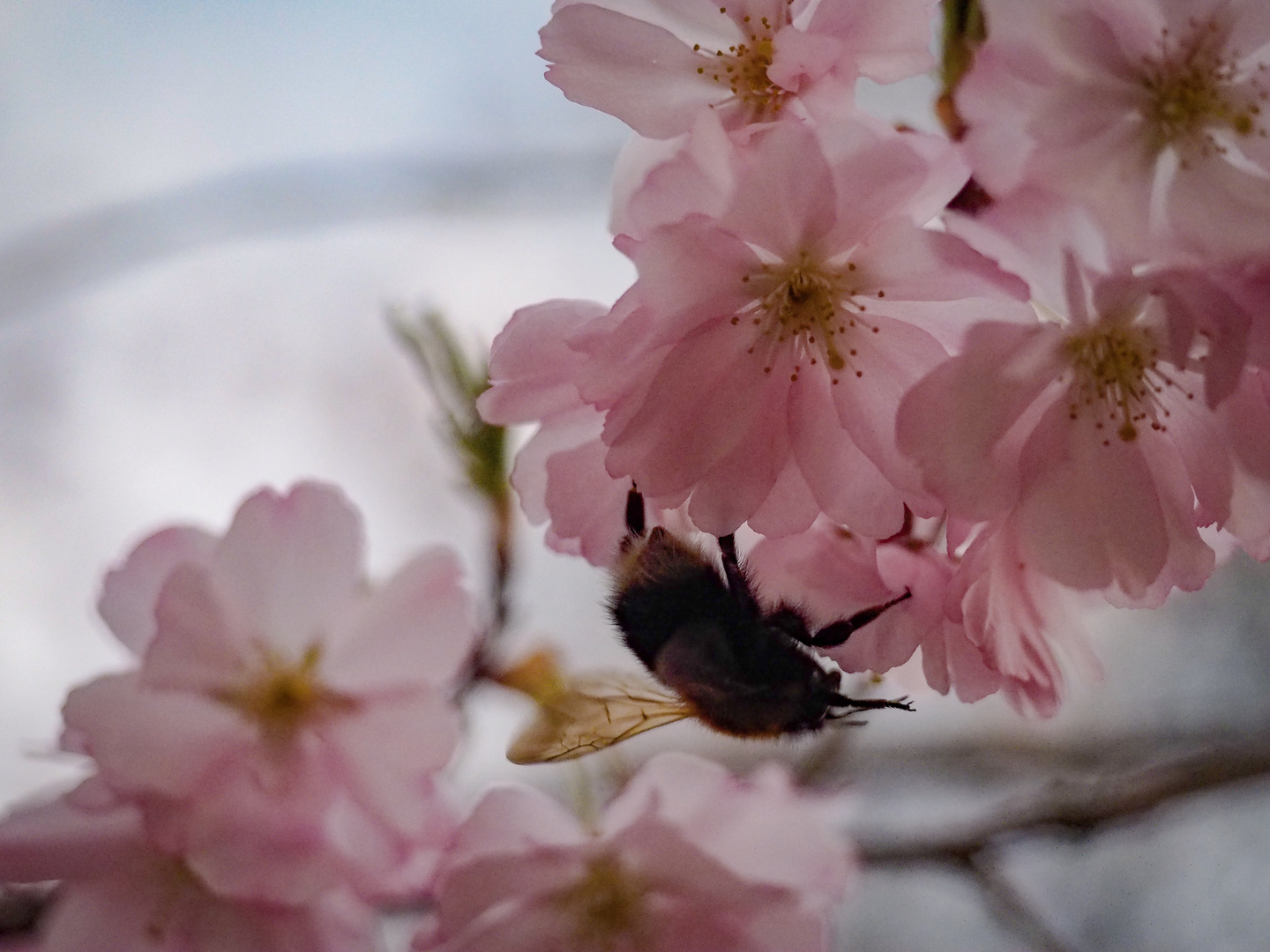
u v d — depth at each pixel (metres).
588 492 0.18
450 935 0.18
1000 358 0.16
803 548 0.18
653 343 0.17
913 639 0.17
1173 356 0.16
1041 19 0.17
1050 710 0.17
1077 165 0.17
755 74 0.17
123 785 0.18
